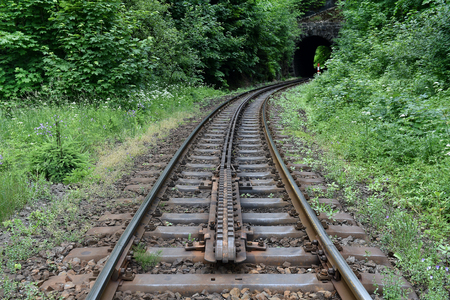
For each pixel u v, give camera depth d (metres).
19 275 2.71
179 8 20.16
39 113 7.84
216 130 9.24
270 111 12.90
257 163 6.17
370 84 9.38
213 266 2.83
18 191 4.23
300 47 51.97
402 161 5.70
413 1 12.86
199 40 19.50
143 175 5.44
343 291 2.41
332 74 13.19
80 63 9.17
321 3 49.78
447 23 9.21
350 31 17.11
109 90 9.36
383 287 2.50
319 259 2.87
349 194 4.55
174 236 3.37
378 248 3.18
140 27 13.31
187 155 6.49
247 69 28.59
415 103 6.77
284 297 2.43
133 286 2.51
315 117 10.26
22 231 3.44
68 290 2.50
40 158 5.22
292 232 3.42
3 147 5.78
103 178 5.24
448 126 5.75
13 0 8.82
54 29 9.37
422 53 9.81
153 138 7.99
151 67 10.68
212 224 3.31
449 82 8.59
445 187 4.26
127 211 4.02
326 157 6.45
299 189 4.35
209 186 4.71
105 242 3.27
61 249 3.17
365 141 6.61
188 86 17.17
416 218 3.97
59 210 3.99
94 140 7.11
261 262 2.91
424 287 2.67
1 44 8.21
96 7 8.84
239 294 2.45
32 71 9.06
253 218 3.73
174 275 2.66
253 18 26.81
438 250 3.26
